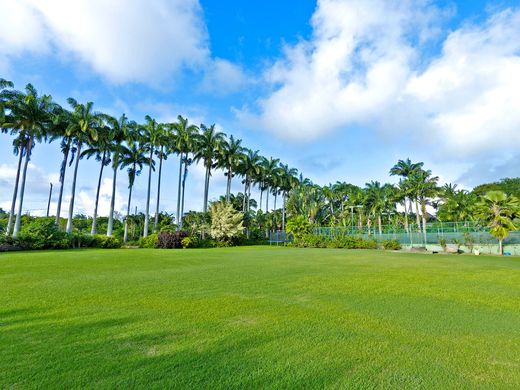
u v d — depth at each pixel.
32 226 25.39
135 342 3.74
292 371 3.03
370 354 3.46
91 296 6.21
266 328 4.32
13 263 12.22
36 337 3.87
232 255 17.95
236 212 36.38
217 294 6.54
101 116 33.19
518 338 4.00
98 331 4.12
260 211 58.06
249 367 3.11
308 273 9.86
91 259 14.24
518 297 6.42
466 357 3.40
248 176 46.81
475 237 26.94
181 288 7.17
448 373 3.02
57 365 3.08
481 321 4.73
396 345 3.73
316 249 27.55
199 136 38.41
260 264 12.66
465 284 7.95
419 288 7.35
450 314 5.11
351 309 5.39
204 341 3.80
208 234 35.28
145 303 5.68
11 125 27.77
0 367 3.03
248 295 6.47
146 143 38.03
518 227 24.62
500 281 8.47
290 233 37.81
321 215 54.81
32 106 28.03
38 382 2.74
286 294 6.59
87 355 3.33
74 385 2.71
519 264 13.74
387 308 5.47
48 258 14.70
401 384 2.80
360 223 52.25
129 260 13.97
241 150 42.72
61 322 4.49
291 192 53.69
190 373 2.96
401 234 31.98
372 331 4.23
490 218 24.55
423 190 41.97
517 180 52.22
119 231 49.41
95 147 35.41
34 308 5.26
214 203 37.25
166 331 4.15
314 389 2.71
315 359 3.31
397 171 45.53
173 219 51.22
